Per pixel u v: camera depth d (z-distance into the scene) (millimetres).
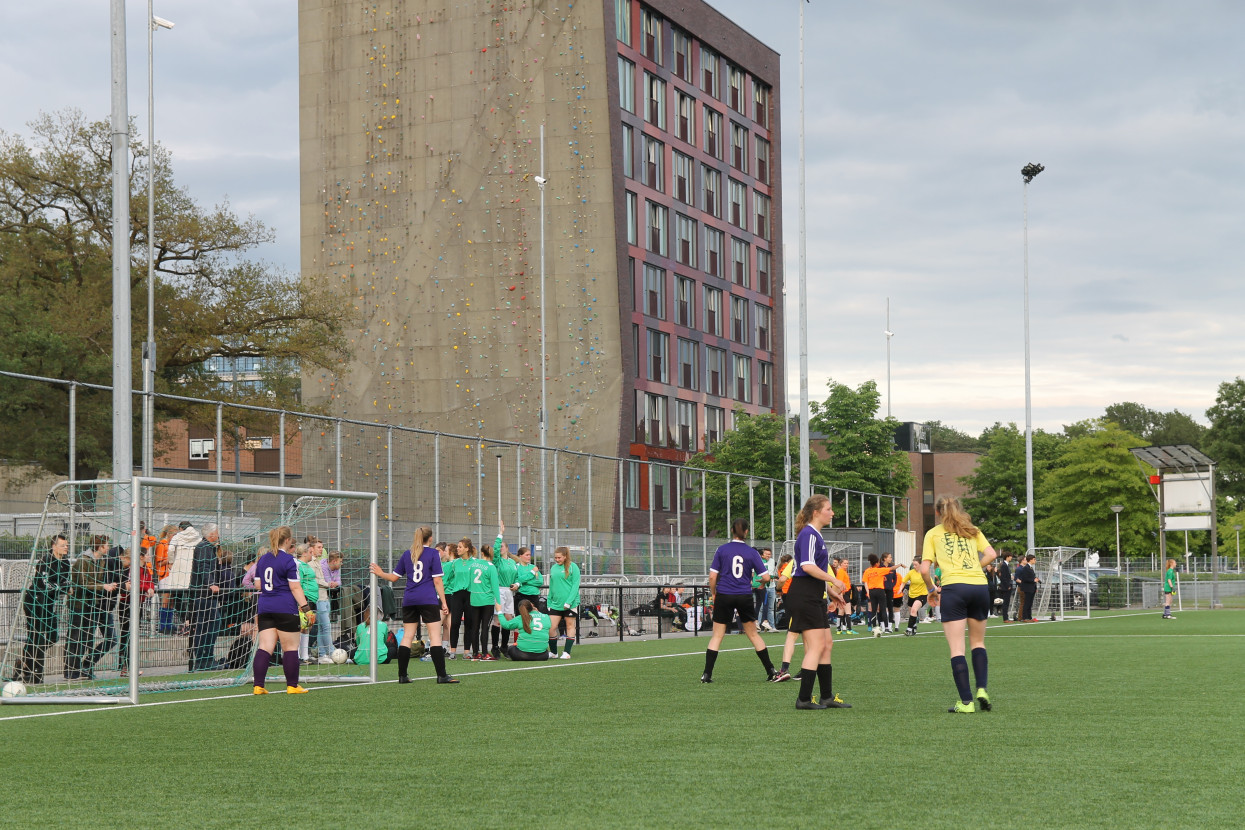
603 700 15609
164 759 10656
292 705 15516
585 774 9578
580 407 69062
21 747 11562
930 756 10406
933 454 112562
